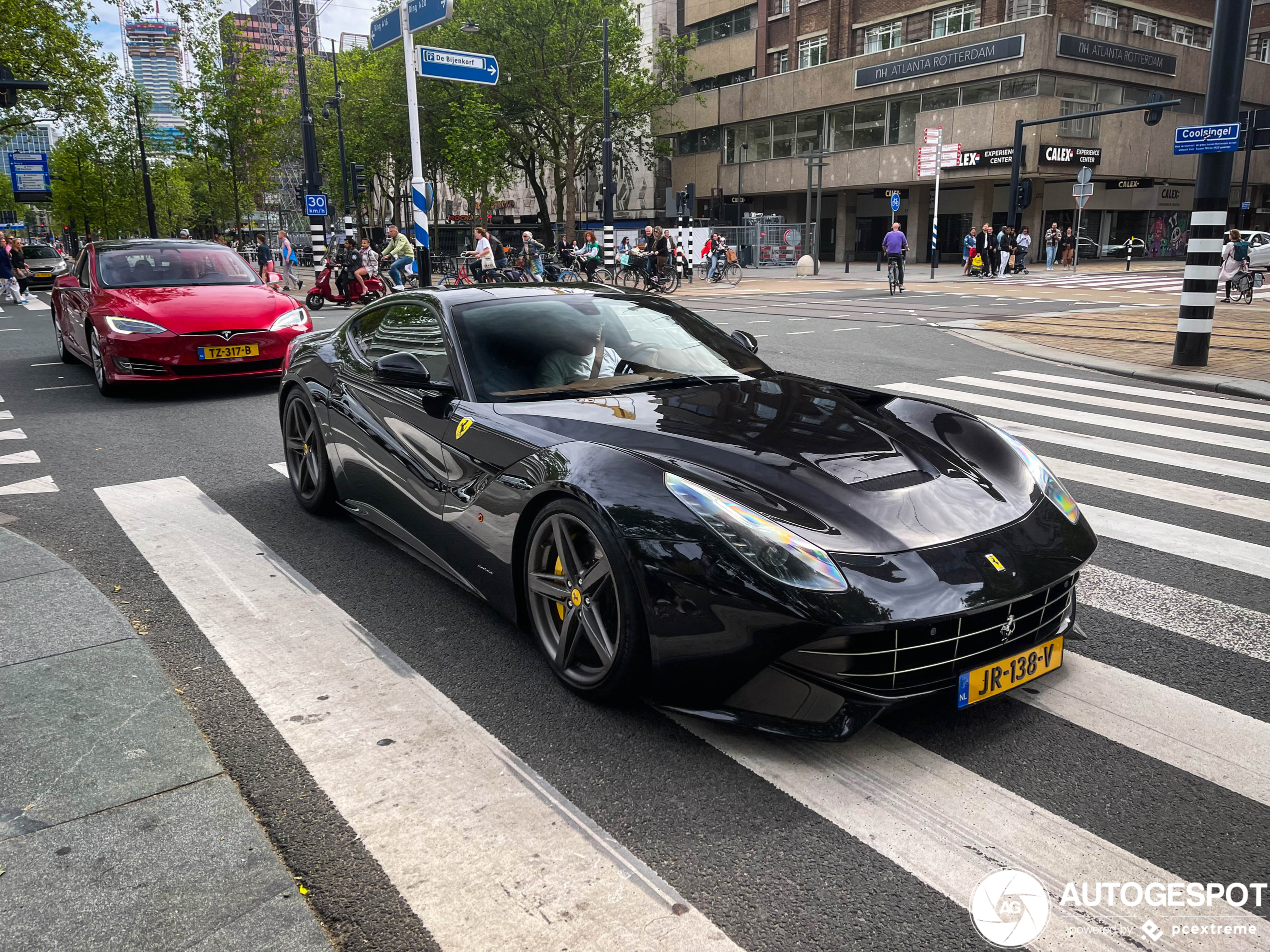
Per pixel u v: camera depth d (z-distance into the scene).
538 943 1.82
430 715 2.72
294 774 2.42
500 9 38.56
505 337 3.60
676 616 2.41
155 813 2.21
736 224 43.25
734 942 1.82
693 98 50.31
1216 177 9.20
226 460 6.09
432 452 3.43
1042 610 2.58
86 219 58.56
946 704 2.78
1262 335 12.91
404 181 57.16
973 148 36.59
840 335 13.23
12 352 12.02
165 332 8.15
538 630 2.95
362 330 4.44
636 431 2.91
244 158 33.84
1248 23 8.85
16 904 1.91
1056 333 13.03
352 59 54.41
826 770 2.43
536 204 63.84
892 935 1.84
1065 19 34.16
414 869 2.05
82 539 4.39
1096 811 2.25
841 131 42.62
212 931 1.83
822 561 2.34
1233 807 2.27
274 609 3.53
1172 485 5.40
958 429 3.21
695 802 2.29
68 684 2.85
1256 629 3.36
